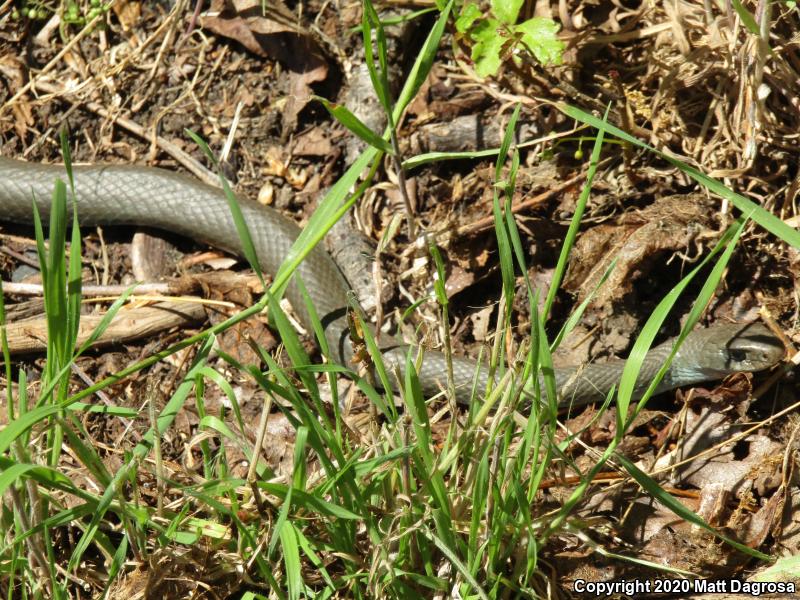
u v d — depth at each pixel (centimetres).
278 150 695
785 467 510
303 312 621
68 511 382
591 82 649
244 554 425
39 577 422
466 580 410
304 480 396
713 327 592
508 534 429
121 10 741
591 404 577
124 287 634
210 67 720
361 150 675
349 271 637
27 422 343
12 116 714
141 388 588
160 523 433
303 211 679
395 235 653
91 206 657
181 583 440
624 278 588
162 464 450
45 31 745
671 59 625
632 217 602
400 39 689
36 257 663
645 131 610
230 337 609
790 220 596
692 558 485
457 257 614
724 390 564
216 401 573
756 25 541
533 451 431
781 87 592
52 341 398
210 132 704
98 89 720
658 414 558
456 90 686
